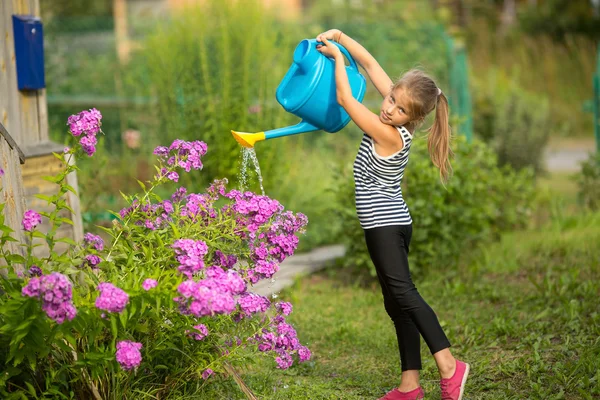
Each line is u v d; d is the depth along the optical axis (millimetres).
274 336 4129
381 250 4160
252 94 9289
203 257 4082
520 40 23641
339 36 4496
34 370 3625
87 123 4016
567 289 6371
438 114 4352
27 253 4176
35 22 5629
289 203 9289
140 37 15828
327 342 5641
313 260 8312
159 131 10008
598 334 5211
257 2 9484
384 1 17344
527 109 13938
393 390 4371
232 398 4324
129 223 4211
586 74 22969
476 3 25188
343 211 7484
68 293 3221
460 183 7516
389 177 4195
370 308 6555
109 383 3875
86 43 15688
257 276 4188
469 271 7363
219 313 3518
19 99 5578
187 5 9773
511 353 5133
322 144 13219
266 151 9086
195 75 9242
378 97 14133
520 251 7934
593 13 25156
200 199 4254
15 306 3328
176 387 4137
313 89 4258
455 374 4105
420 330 4137
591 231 8703
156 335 3889
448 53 14164
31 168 5570
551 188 13234
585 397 4230
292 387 4594
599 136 11844
